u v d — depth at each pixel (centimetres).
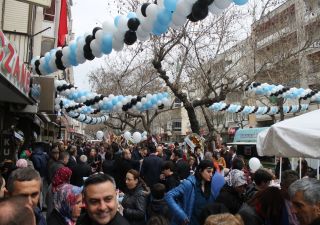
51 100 1166
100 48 654
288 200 429
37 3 916
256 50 2036
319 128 521
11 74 657
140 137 1853
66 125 3997
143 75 2877
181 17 514
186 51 1734
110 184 283
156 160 995
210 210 470
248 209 428
